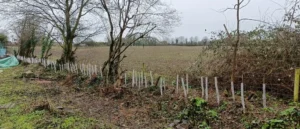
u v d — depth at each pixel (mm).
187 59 14508
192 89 7434
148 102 6543
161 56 19703
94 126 5020
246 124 4566
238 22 6469
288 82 6609
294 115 4473
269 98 6180
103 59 16125
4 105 6652
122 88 7613
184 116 5246
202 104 5395
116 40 9945
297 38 6797
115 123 5266
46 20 14297
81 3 13992
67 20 14039
